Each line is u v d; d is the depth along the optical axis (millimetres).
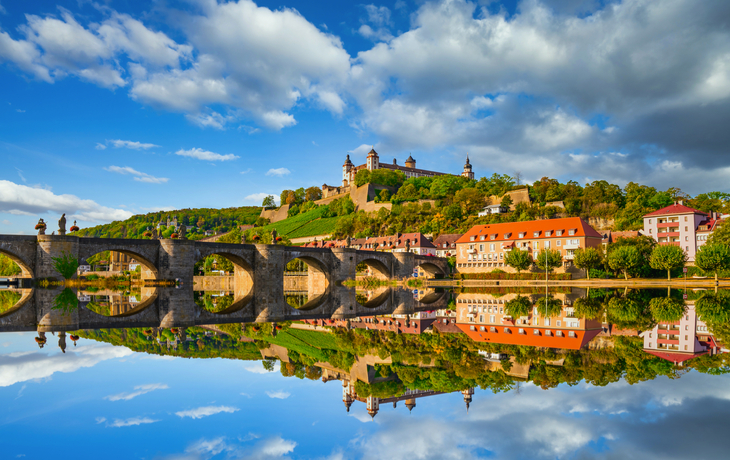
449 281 127438
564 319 43625
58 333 35656
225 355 27984
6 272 140125
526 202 191375
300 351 30047
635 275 111250
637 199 177375
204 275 163625
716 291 79875
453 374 22781
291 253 93062
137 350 28875
